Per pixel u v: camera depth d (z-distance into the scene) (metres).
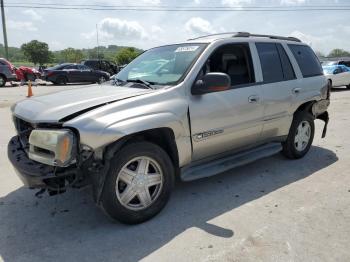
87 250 3.28
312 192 4.50
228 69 4.49
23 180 3.45
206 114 4.10
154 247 3.30
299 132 5.72
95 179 3.43
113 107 3.46
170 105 3.78
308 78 5.66
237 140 4.63
